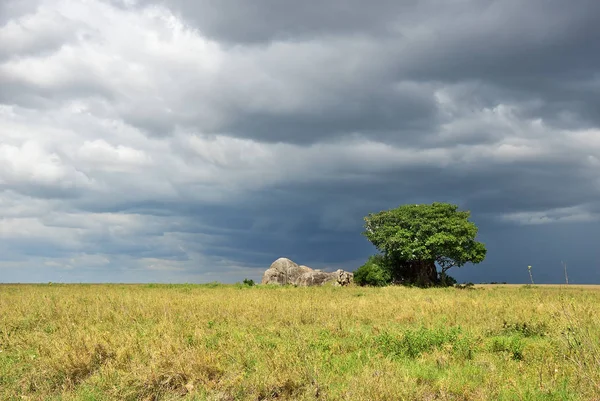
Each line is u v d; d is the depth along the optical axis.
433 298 21.25
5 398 7.34
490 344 9.91
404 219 44.28
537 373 7.75
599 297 22.20
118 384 7.68
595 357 7.62
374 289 32.06
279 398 7.24
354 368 8.26
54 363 8.47
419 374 7.87
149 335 10.75
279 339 10.53
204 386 7.51
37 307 15.70
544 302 17.20
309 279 44.66
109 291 25.67
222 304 17.28
